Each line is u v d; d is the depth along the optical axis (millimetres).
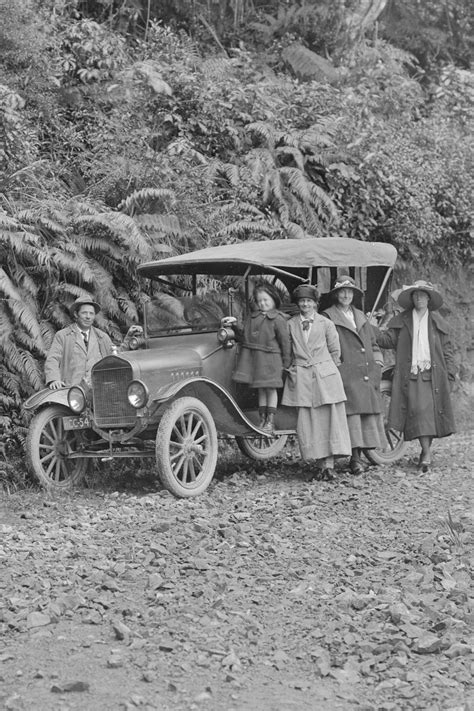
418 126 16375
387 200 13906
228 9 18203
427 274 14867
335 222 13227
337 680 3947
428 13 22422
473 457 10086
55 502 7711
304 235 12492
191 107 13414
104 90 13297
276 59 17453
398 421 9320
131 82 12938
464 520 6797
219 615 4641
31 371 8812
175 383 8117
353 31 18766
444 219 14836
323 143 13648
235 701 3703
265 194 12492
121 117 12648
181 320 9000
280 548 5984
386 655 4207
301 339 8719
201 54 16922
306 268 9352
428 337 9312
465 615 4707
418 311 9430
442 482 8484
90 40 13406
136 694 3713
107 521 6871
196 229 11289
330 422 8625
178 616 4629
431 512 7137
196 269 8992
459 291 15367
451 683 3934
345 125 14102
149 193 10695
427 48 22547
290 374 8727
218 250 9008
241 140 13625
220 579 5238
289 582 5285
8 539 6297
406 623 4586
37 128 12172
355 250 9430
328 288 9680
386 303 10398
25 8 12469
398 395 9359
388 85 17234
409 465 9656
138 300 10289
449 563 5621
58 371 8633
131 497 7812
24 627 4453
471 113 16984
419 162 14961
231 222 11922
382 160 13922
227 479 8695
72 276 9891
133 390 7824
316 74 16984
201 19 17438
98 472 8969
